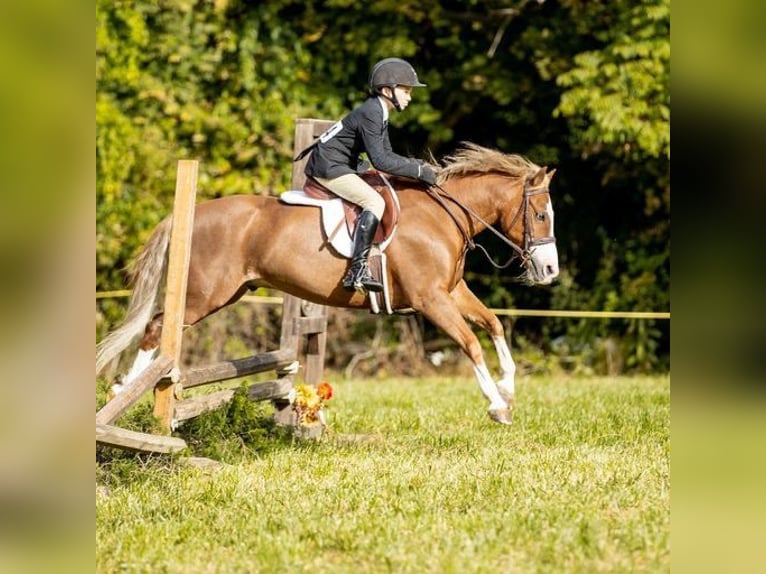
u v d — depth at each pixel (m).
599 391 17.69
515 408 14.98
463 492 8.92
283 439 11.75
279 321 23.30
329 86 23.70
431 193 11.57
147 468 10.03
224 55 23.06
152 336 11.22
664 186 23.80
